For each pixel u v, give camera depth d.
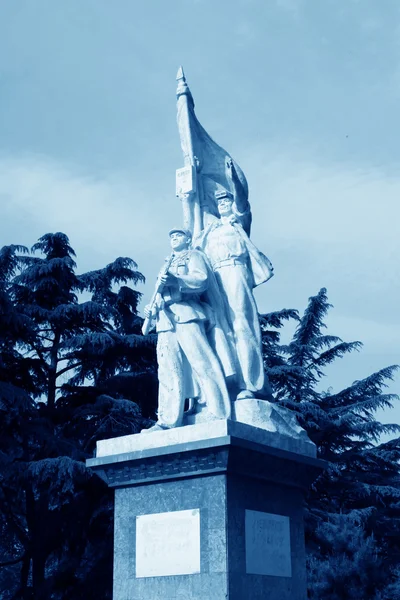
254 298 11.31
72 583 23.36
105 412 24.92
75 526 24.33
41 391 26.73
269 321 33.31
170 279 10.56
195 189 12.27
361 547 16.98
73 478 22.17
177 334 10.68
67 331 27.56
